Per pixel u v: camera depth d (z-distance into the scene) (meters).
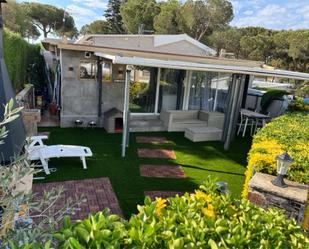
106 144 9.11
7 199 1.86
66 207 2.36
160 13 37.66
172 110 12.04
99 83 10.58
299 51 36.53
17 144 2.96
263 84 22.84
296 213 3.94
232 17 41.22
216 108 13.12
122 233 1.87
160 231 2.02
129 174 6.99
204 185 3.01
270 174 4.59
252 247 2.20
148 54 10.56
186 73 12.04
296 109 11.70
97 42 14.83
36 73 15.45
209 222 2.29
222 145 10.09
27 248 1.58
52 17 38.25
